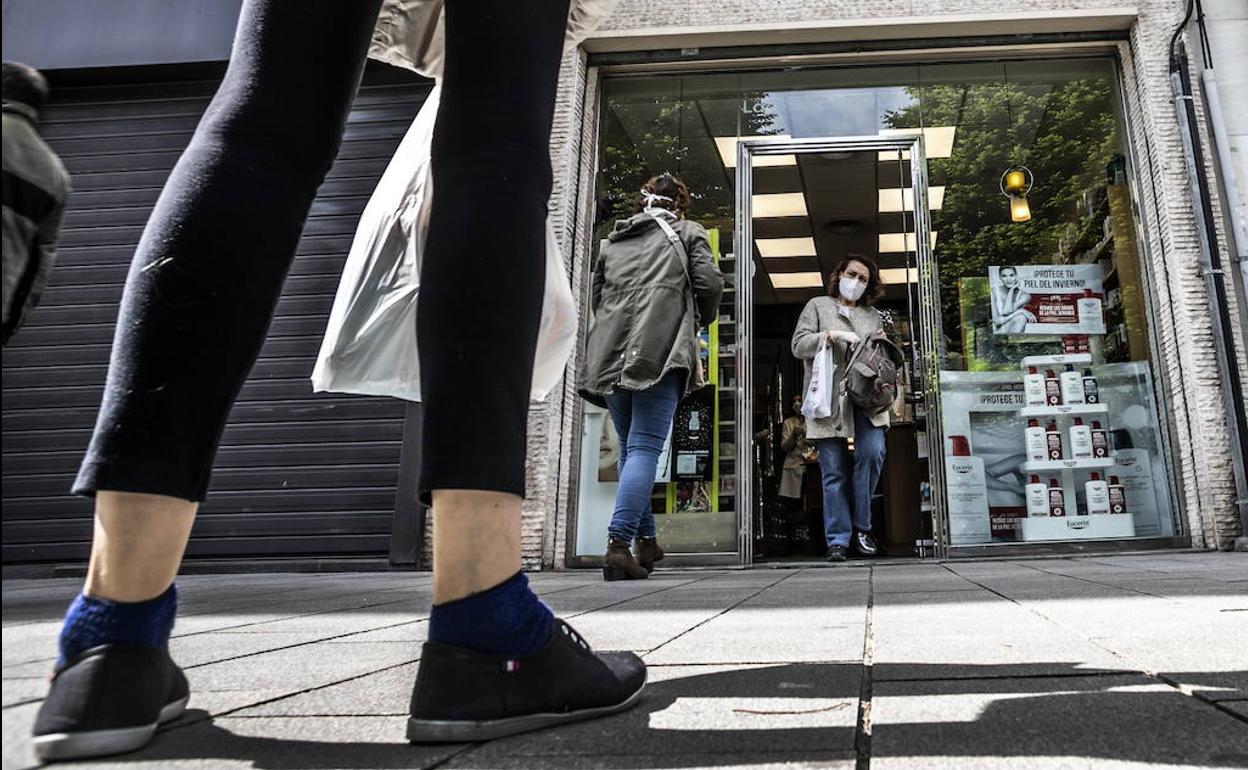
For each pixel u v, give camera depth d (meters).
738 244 5.29
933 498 4.80
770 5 5.27
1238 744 0.68
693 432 4.96
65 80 5.94
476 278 0.86
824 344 4.86
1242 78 4.88
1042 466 4.83
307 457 5.12
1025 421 4.91
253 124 0.88
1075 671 1.01
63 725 0.68
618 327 3.38
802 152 5.42
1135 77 5.07
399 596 2.91
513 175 0.92
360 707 0.94
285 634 1.71
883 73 5.46
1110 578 2.54
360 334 1.38
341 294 1.39
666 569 4.38
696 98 5.57
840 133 5.42
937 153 5.37
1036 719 0.78
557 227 5.02
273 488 5.10
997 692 0.90
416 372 1.40
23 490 5.22
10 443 5.30
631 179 5.48
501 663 0.81
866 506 4.74
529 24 0.98
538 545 4.59
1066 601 1.86
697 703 0.92
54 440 5.30
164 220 0.82
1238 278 4.57
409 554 4.84
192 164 0.85
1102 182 5.20
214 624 1.94
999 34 5.21
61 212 0.60
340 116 0.97
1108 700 0.85
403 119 5.65
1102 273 5.11
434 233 0.90
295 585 3.67
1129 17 5.04
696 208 5.39
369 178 5.57
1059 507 4.77
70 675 0.70
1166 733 0.72
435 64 1.50
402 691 1.04
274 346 5.32
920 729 0.75
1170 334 4.69
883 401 4.62
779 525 7.14
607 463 4.96
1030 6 5.07
